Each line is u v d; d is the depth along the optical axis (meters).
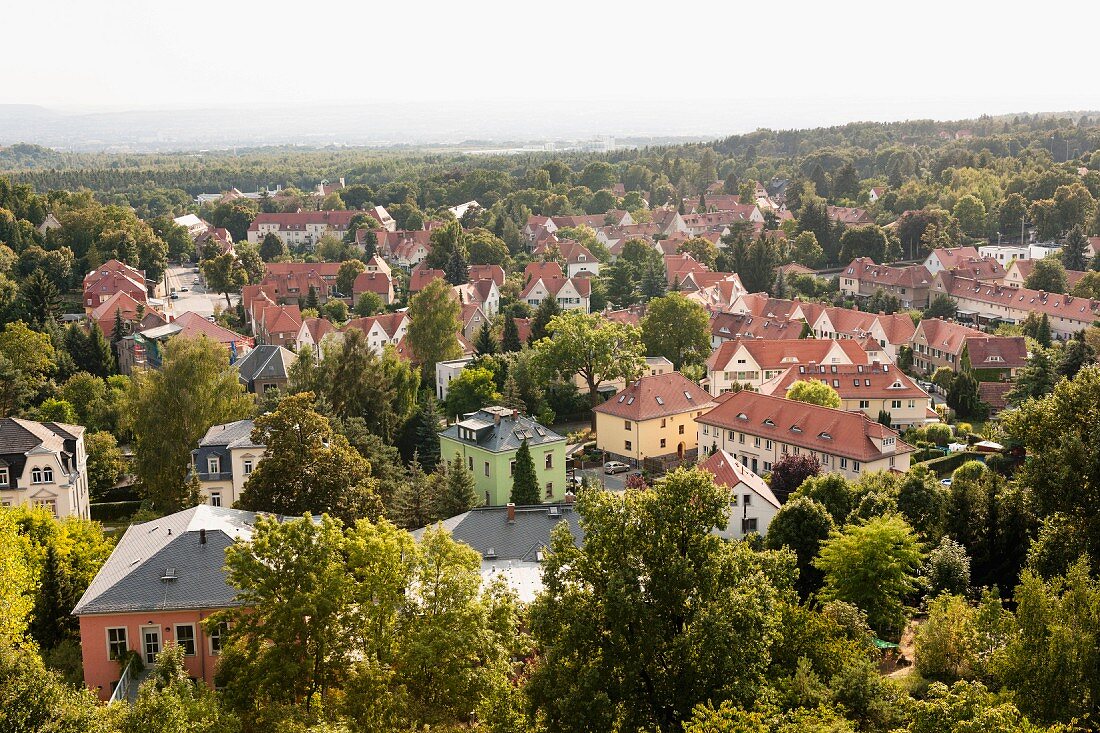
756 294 199.00
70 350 165.62
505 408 112.56
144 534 63.12
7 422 93.00
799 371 130.50
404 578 50.41
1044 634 43.62
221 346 110.00
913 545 63.25
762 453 112.31
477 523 77.50
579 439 130.50
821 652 48.56
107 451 110.62
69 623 64.31
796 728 37.31
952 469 113.50
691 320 159.50
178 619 55.34
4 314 182.88
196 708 42.41
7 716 39.16
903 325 174.62
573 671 44.47
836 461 104.31
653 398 122.00
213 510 65.06
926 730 36.56
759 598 45.34
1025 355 160.12
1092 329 161.50
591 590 48.06
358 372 114.38
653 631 43.69
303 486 78.62
